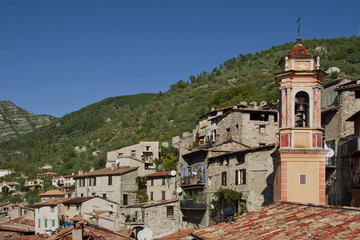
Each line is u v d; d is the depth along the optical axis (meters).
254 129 65.06
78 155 159.62
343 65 139.88
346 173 41.38
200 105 154.00
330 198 42.44
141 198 77.06
